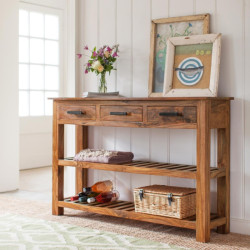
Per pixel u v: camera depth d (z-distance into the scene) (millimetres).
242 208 3109
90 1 3906
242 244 2830
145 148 3586
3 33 4602
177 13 3402
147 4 3566
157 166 3201
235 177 3129
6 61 4637
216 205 3209
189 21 3318
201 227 2852
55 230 3111
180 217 2955
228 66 3152
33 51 6195
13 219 3416
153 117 3041
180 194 2949
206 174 2840
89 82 3926
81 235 2990
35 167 6289
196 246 2768
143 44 3600
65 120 3510
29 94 6164
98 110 3318
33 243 2809
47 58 6352
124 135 3707
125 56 3699
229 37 3148
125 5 3695
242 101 3094
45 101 6348
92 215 3602
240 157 3105
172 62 3314
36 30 6211
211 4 3227
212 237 2992
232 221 3148
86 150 3559
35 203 4027
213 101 2916
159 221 3035
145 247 2727
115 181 3762
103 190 3557
